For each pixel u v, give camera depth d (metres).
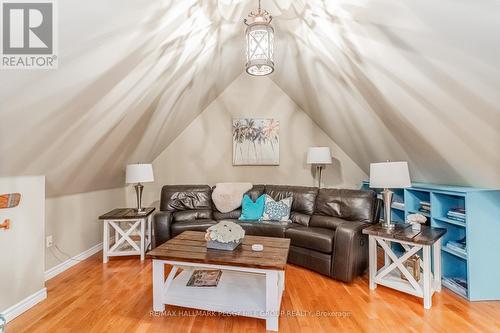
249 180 4.45
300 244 2.87
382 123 2.84
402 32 1.65
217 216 3.67
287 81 3.97
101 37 1.49
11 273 1.93
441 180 2.80
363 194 3.02
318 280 2.57
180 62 2.54
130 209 3.50
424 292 2.04
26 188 2.06
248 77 4.41
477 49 1.38
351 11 1.82
